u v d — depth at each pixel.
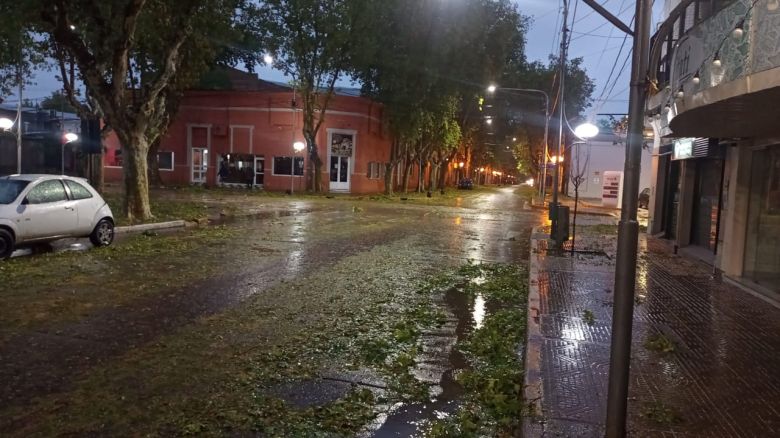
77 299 8.66
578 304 8.79
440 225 22.80
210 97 43.62
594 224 24.19
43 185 12.33
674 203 18.12
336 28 35.34
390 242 16.70
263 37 35.75
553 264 12.57
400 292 10.05
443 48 40.03
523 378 5.92
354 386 5.80
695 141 13.84
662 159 19.06
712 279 11.11
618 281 4.18
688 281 10.87
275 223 20.59
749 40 6.79
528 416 4.87
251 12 35.09
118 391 5.42
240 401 5.30
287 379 5.89
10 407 5.00
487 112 56.88
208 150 43.94
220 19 22.08
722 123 8.95
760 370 6.04
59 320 7.58
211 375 5.90
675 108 8.64
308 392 5.60
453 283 11.05
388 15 38.97
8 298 8.59
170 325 7.55
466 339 7.52
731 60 7.13
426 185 66.94
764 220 10.16
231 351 6.65
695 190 15.06
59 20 16.39
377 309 8.79
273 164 43.38
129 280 10.08
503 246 17.14
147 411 5.02
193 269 11.28
